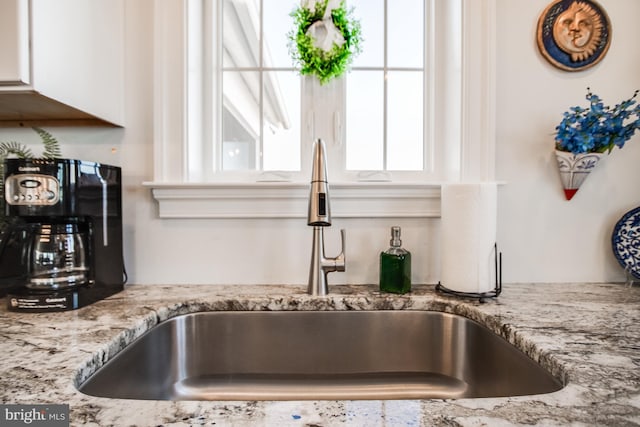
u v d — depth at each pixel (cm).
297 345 77
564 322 61
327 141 99
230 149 100
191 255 91
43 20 64
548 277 93
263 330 77
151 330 66
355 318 78
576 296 79
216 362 76
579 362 45
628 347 50
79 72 74
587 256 93
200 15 96
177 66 88
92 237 74
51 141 86
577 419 33
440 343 75
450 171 96
